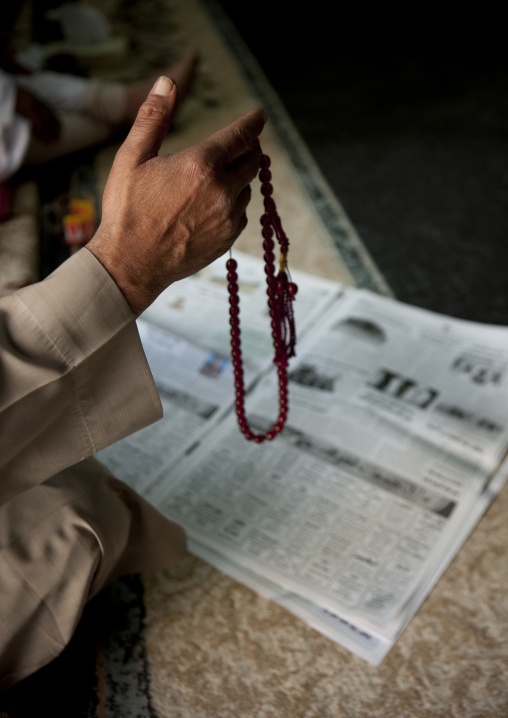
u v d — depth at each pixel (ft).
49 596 2.63
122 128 7.22
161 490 3.96
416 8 10.51
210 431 4.29
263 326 5.07
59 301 2.16
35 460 2.34
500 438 4.19
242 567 3.60
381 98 8.22
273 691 3.14
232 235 2.37
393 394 4.47
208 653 3.28
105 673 3.20
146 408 2.45
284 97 8.31
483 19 10.05
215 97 8.28
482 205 6.51
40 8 9.13
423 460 4.08
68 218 5.82
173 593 3.53
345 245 6.01
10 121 6.18
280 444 4.18
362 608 3.40
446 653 3.27
